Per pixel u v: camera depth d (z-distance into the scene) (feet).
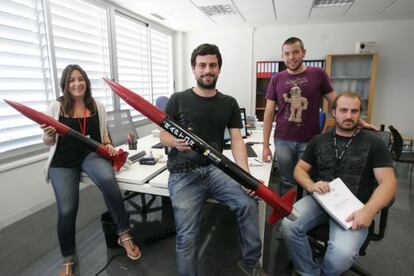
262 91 16.99
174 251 6.14
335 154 4.91
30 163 8.36
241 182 4.10
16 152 8.18
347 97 4.75
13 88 8.16
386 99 15.76
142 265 5.66
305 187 4.96
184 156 4.72
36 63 8.84
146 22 14.92
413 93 15.37
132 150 7.43
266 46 16.96
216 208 8.13
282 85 6.67
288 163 6.82
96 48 11.65
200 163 4.71
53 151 5.35
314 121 6.56
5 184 7.70
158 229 7.05
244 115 9.29
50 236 6.91
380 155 4.60
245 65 17.53
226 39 17.54
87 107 5.94
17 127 8.30
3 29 7.77
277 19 15.05
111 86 4.14
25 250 6.29
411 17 14.47
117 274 5.40
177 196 4.49
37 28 8.79
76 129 5.63
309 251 4.68
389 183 4.39
